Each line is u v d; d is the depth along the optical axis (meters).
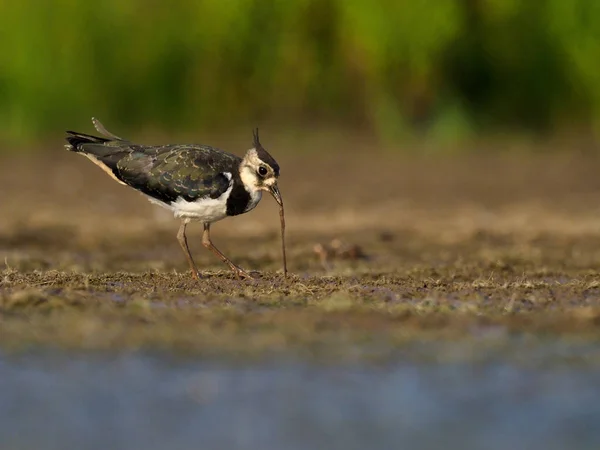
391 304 11.05
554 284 12.43
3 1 24.33
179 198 12.63
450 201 20.36
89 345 9.68
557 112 25.19
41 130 24.61
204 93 24.73
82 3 24.27
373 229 17.94
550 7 24.48
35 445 7.73
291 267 14.52
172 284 12.17
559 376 8.96
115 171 12.92
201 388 8.75
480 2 24.45
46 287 11.63
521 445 7.68
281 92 24.81
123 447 7.70
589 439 7.77
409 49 23.91
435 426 8.02
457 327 10.23
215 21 24.39
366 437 7.82
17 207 19.56
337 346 9.69
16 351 9.54
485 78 25.12
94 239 16.98
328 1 24.14
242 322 10.31
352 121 24.91
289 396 8.58
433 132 24.47
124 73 24.56
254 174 12.66
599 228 18.02
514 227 18.14
